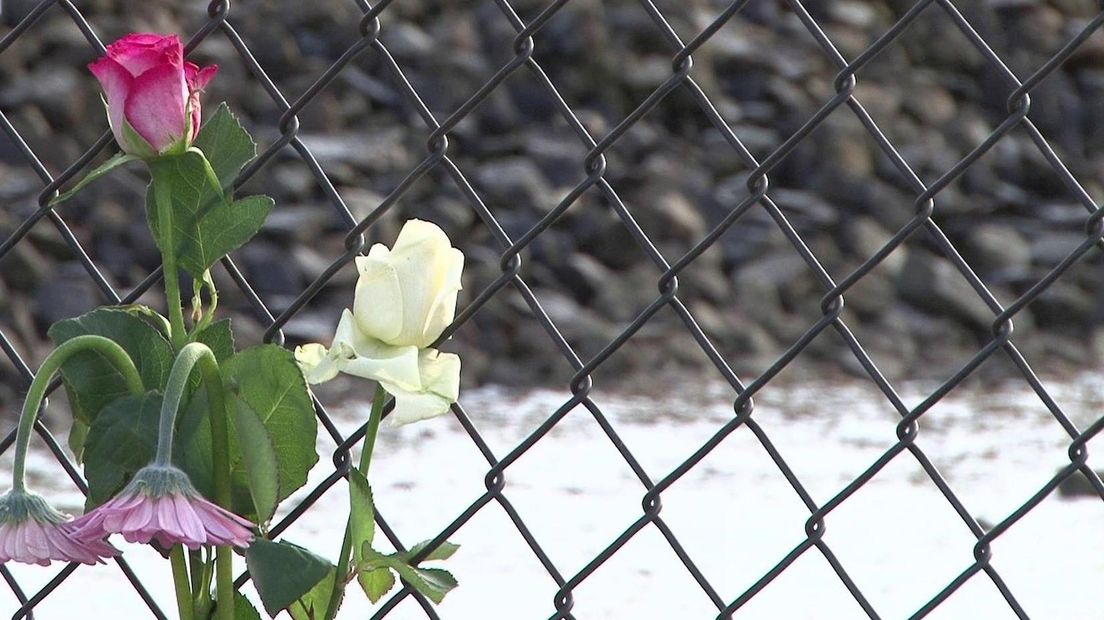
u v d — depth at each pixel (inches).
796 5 94.4
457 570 241.1
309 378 76.0
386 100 578.2
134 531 66.2
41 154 498.9
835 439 377.1
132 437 78.0
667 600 227.8
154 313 81.4
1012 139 630.5
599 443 369.1
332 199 97.8
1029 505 93.8
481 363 470.9
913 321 542.0
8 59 517.0
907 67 647.8
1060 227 598.9
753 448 365.4
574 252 536.4
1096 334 550.3
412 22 610.2
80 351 79.3
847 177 591.8
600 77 602.5
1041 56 660.1
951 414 414.3
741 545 264.5
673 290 97.0
